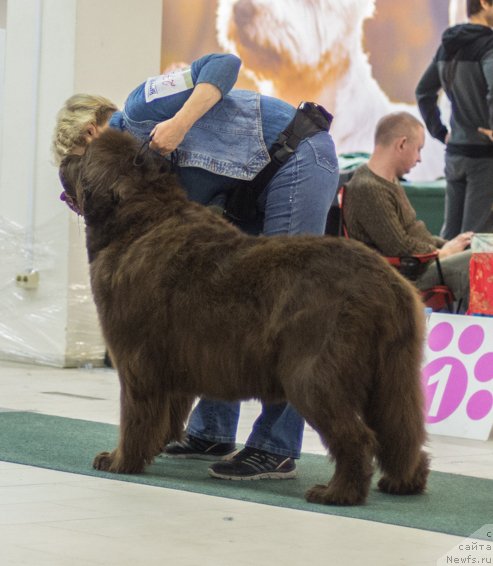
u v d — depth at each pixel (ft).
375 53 33.40
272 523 11.44
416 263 24.56
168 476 14.52
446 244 25.49
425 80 32.58
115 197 14.07
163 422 14.07
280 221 15.07
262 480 14.70
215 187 15.51
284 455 14.93
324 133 15.38
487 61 31.14
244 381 12.98
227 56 14.79
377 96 33.50
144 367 13.67
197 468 15.61
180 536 10.57
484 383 20.65
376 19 33.35
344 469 12.63
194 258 13.37
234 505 12.44
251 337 12.77
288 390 12.55
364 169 25.90
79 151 15.16
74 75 30.35
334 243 12.79
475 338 21.24
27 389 25.09
